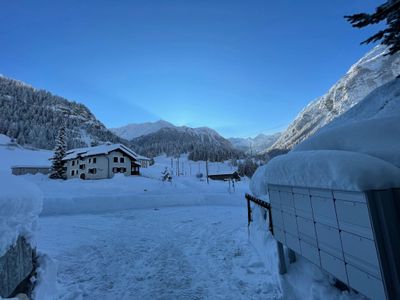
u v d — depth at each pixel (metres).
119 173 40.56
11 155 72.38
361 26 7.38
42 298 3.58
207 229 9.82
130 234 9.14
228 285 4.65
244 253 6.43
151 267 5.74
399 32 6.98
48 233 9.27
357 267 2.19
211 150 134.50
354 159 2.30
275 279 4.50
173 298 4.25
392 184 2.09
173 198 19.14
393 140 2.68
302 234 3.31
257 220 7.02
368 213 2.01
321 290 3.34
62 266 5.79
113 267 5.77
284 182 3.67
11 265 2.68
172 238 8.47
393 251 1.89
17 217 2.75
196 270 5.49
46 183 27.75
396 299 1.81
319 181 2.69
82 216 13.89
